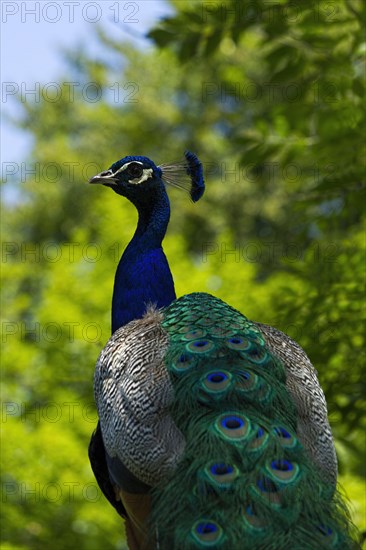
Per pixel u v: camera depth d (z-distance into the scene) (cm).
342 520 535
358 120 1060
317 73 1102
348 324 1038
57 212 3531
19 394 1459
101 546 1373
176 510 539
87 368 1409
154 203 830
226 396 584
